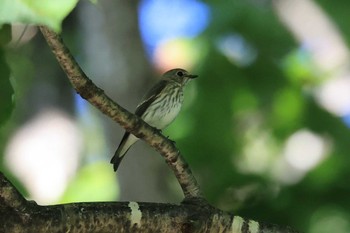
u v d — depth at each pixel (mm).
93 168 17156
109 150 12555
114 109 5824
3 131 13922
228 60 14688
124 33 12391
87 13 12727
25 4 3631
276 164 13406
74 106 15859
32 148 14719
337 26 14742
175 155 6145
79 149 15492
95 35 12602
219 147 13758
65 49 5348
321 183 11680
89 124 17953
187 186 6141
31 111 15250
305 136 13977
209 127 13984
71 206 5375
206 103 14227
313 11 15086
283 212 11039
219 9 15320
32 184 14398
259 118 14391
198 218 5910
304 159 13367
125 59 12336
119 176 12164
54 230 5258
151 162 12039
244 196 11539
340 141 13562
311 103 14375
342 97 14766
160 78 11664
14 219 5137
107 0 12461
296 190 11398
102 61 12500
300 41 15125
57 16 3654
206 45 15102
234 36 15102
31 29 14289
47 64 15406
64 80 15695
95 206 5465
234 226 6055
